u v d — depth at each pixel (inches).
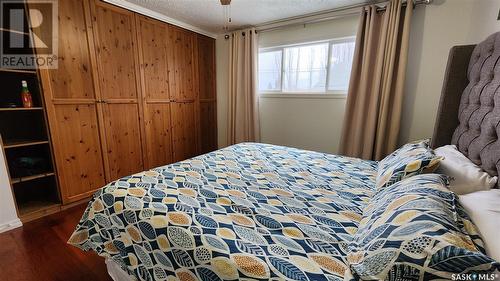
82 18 86.4
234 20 121.4
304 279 27.7
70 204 90.4
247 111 138.5
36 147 90.0
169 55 121.6
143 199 44.8
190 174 60.5
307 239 35.2
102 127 96.7
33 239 70.6
